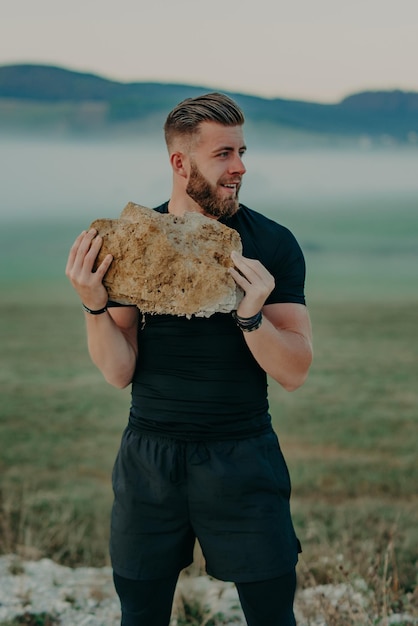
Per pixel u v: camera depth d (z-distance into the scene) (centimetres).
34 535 538
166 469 244
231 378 244
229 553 242
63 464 1101
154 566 249
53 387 1952
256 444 246
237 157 246
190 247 236
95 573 440
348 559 438
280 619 247
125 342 254
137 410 255
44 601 388
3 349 2667
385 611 342
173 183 262
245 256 254
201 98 248
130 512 250
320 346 2750
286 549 244
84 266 237
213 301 230
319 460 1132
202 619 365
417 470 1027
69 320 3519
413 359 2406
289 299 257
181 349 245
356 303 4300
